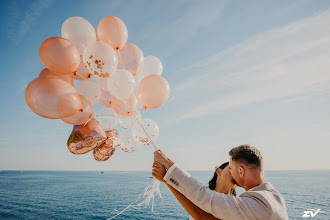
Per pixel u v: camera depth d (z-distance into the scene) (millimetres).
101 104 2615
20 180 82500
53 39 1970
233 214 1064
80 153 2273
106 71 2119
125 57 2426
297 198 33500
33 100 1834
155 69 2754
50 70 2090
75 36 2160
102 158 2514
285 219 1126
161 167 1285
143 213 23734
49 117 1911
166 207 26797
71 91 1961
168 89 2428
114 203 29250
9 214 23578
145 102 2344
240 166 1346
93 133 2244
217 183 1768
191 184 1166
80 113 2125
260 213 1071
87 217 22250
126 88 2227
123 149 2648
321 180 77938
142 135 2318
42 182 71188
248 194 1200
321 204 28625
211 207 1090
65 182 71375
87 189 47281
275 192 1230
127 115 2447
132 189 46812
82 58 2244
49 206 27859
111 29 2291
